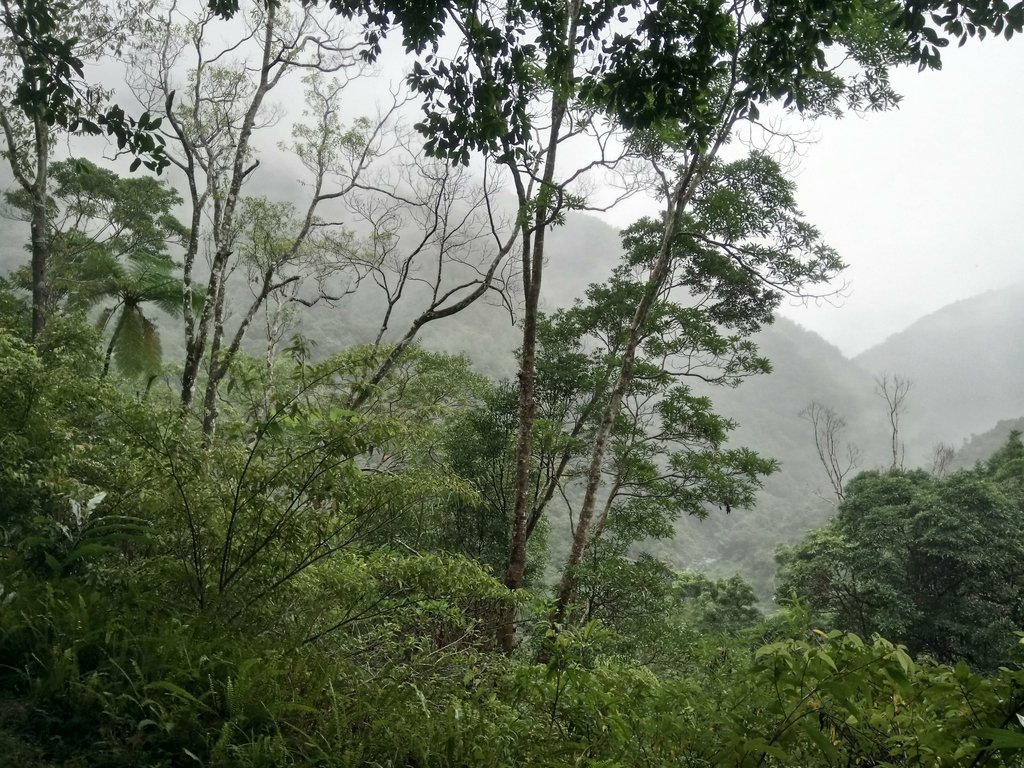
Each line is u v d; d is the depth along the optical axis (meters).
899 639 18.83
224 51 12.87
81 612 2.59
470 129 5.23
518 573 10.12
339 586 3.53
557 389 15.88
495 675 3.54
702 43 4.54
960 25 3.91
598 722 2.86
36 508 3.34
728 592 25.38
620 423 15.48
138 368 10.75
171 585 3.28
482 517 13.08
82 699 2.32
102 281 11.70
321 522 3.38
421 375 14.41
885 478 22.70
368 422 3.30
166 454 3.27
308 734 2.52
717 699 2.77
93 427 4.13
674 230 12.98
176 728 2.28
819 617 19.45
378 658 3.76
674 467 15.18
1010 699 2.00
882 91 11.32
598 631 3.21
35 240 12.30
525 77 5.18
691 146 5.02
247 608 3.24
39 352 5.67
